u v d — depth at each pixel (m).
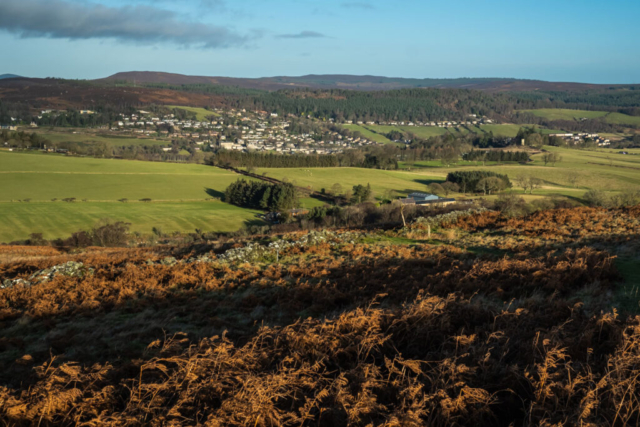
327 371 6.24
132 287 13.97
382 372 6.11
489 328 7.21
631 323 6.40
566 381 5.18
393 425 4.71
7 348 8.92
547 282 10.34
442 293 10.78
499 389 5.44
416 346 6.83
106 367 6.43
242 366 6.27
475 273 12.09
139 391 5.57
